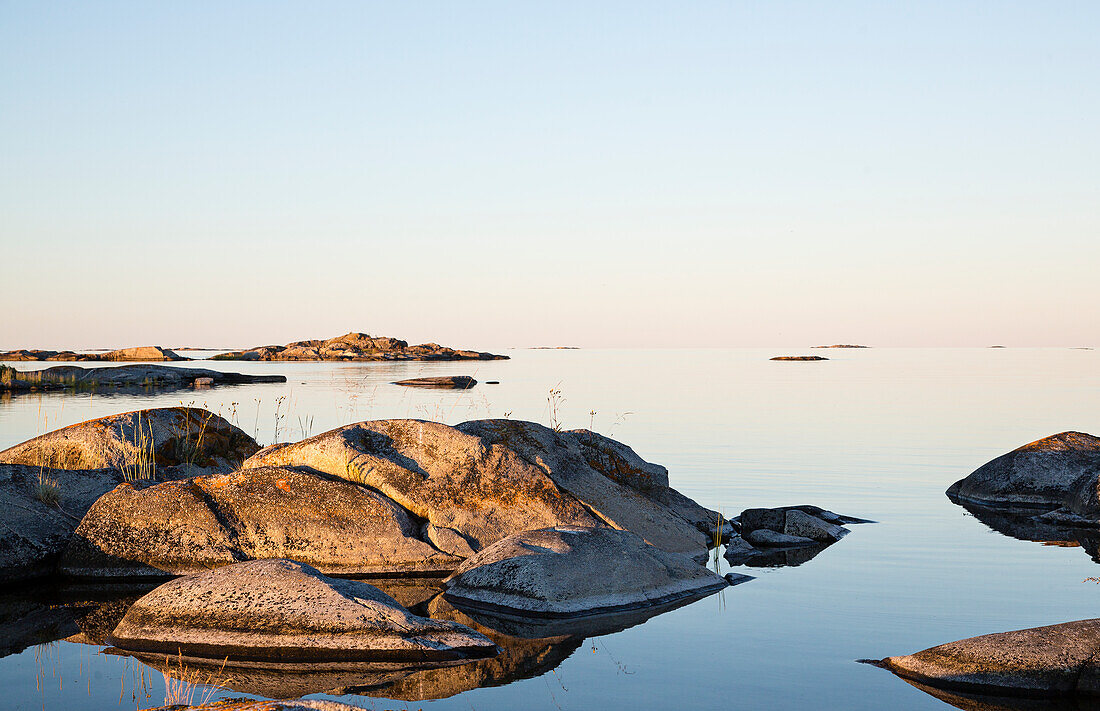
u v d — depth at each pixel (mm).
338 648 7754
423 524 11609
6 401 33969
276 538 10953
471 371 70438
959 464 20016
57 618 9023
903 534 13234
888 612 9094
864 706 6668
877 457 21078
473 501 11867
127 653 7906
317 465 12203
